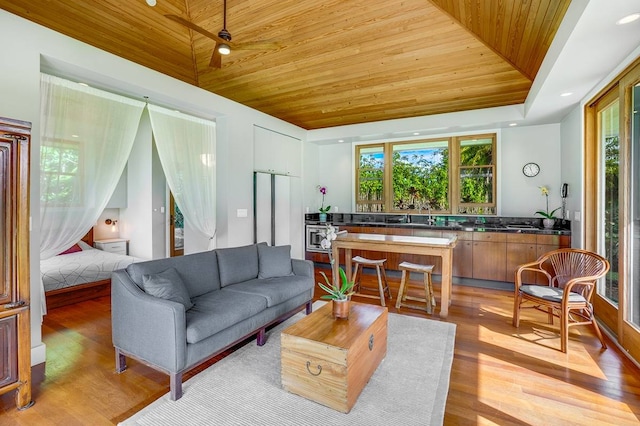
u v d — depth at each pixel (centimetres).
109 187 344
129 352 233
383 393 214
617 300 305
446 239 388
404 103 483
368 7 288
